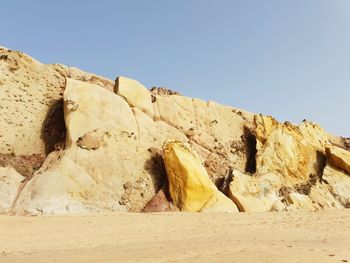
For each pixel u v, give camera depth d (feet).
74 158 65.72
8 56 76.48
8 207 55.52
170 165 68.08
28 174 66.18
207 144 85.92
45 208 55.98
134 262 24.82
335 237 37.60
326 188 79.30
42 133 74.69
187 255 26.45
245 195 71.36
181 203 65.41
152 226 44.39
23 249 31.91
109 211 60.95
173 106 87.40
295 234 39.37
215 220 48.39
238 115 95.55
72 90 72.90
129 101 80.23
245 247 29.14
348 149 101.04
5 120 71.82
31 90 77.00
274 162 83.25
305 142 87.20
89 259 26.50
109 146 70.08
